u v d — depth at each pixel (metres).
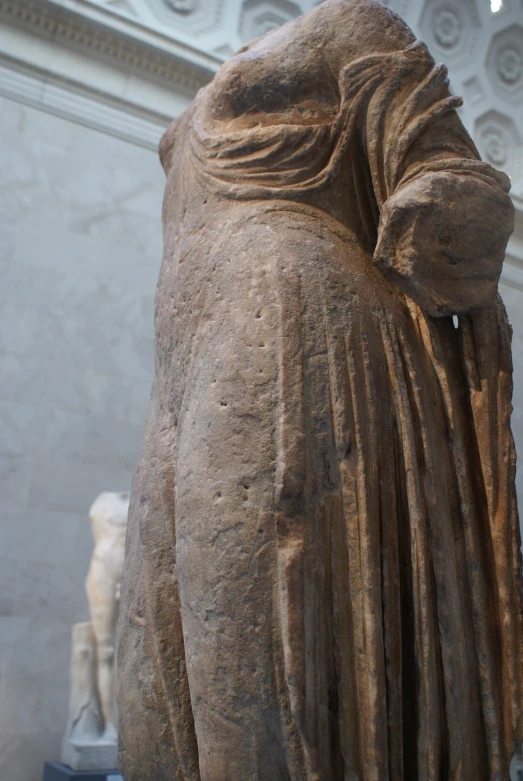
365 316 1.34
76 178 5.57
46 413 5.12
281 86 1.58
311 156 1.52
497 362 1.46
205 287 1.43
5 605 4.75
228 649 1.15
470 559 1.31
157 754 1.30
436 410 1.38
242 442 1.22
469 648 1.28
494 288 1.43
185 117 1.88
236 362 1.28
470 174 1.42
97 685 4.40
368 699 1.14
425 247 1.36
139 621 1.39
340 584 1.18
